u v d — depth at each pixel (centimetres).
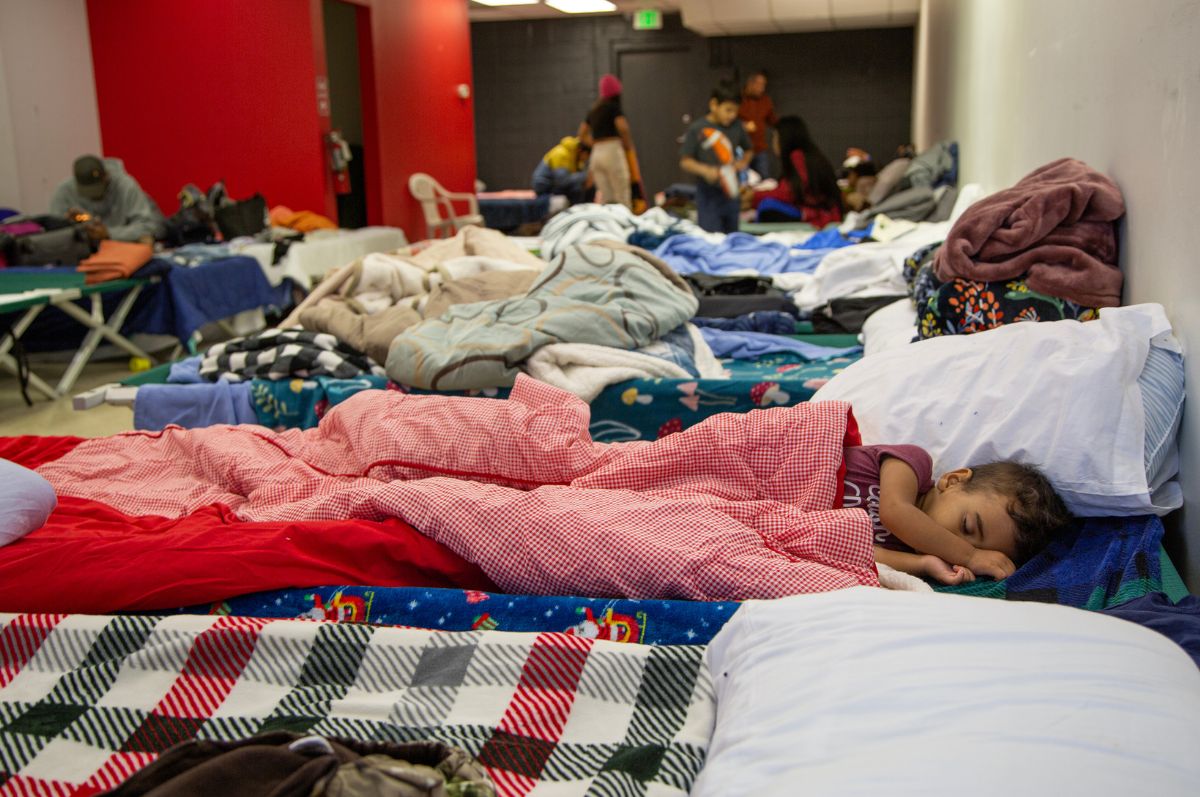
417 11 929
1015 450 220
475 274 380
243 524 186
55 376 580
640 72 1316
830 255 426
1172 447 222
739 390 289
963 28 629
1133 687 115
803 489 204
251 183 809
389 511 189
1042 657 121
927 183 629
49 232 575
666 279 349
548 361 296
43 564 171
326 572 178
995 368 235
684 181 1337
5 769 134
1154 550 198
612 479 205
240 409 308
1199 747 105
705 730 135
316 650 152
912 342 285
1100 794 97
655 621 162
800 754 110
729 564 173
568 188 973
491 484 215
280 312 670
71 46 802
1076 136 318
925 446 229
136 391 312
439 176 978
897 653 125
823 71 1273
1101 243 273
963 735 107
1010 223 282
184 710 145
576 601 166
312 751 113
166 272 566
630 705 142
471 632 153
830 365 334
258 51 791
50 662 155
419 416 229
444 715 141
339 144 826
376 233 790
